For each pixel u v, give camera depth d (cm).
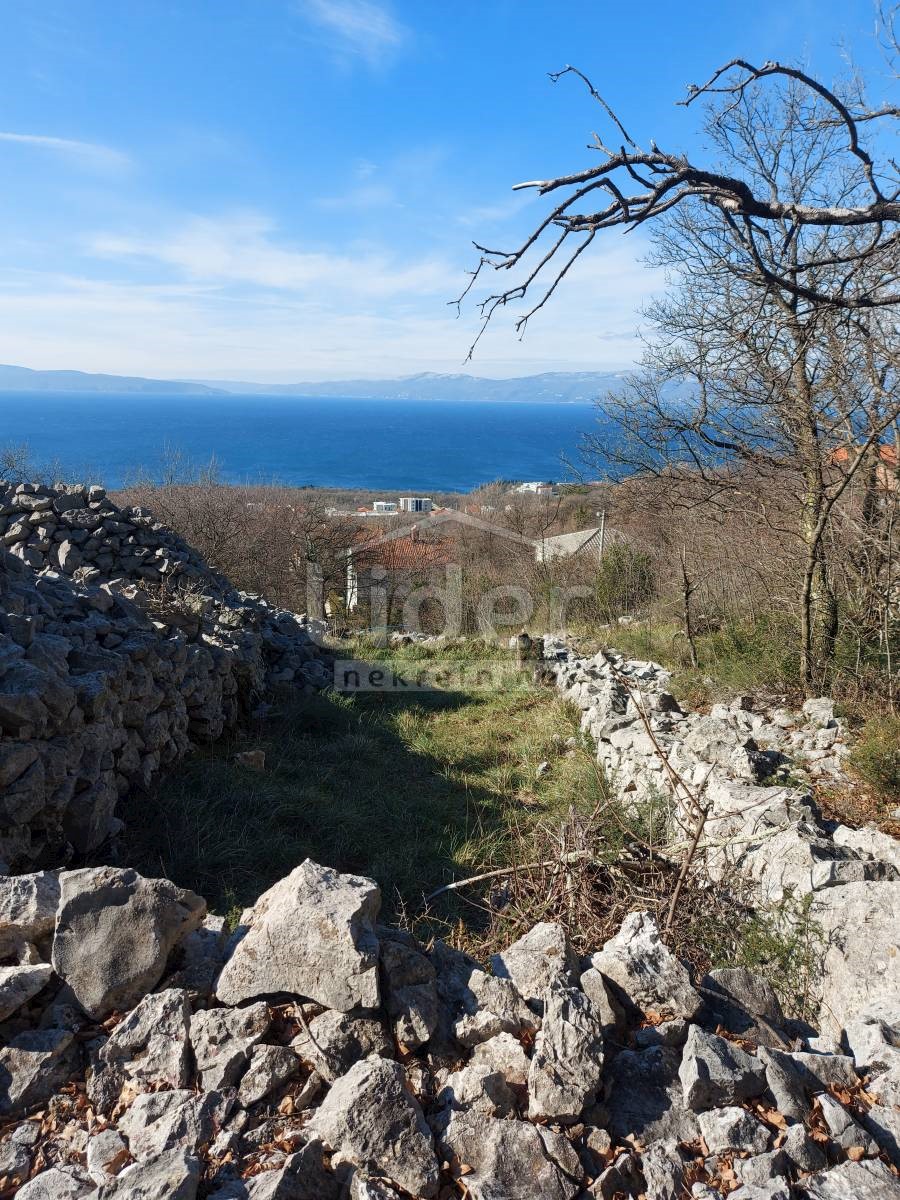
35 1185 190
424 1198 192
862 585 756
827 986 313
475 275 275
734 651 912
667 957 263
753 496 811
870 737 580
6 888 262
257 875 486
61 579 684
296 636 1170
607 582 1586
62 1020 237
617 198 258
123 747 532
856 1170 199
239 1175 194
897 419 650
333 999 233
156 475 2550
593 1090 216
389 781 699
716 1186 199
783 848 398
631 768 641
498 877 484
